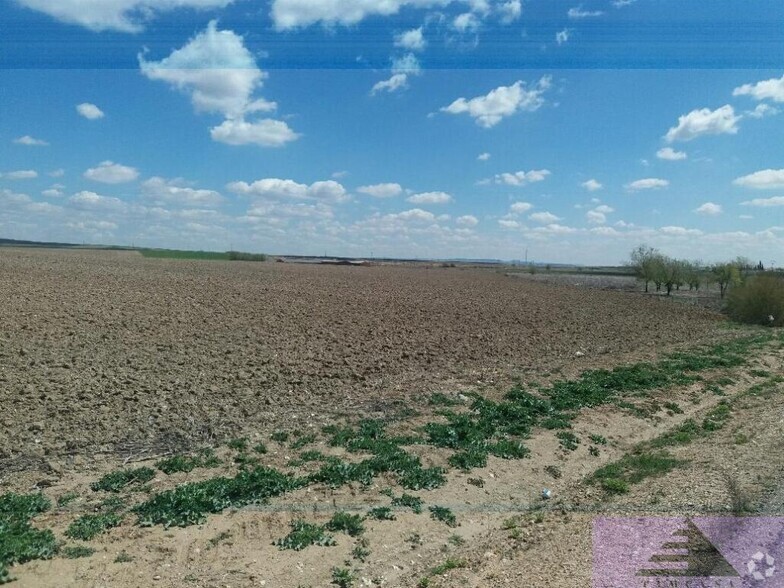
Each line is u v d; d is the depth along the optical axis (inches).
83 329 773.9
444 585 235.5
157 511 287.1
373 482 345.1
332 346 786.8
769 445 405.4
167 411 461.4
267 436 420.2
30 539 251.6
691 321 1305.4
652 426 498.3
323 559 259.1
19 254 2667.3
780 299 1289.4
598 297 1878.7
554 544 269.6
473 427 451.5
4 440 381.7
